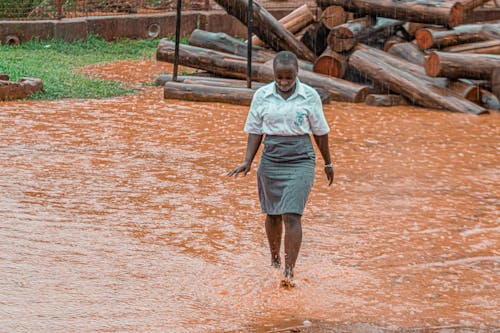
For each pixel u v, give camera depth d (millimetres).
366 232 9633
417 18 20391
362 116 18062
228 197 11078
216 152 13953
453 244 9273
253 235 9438
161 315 7043
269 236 8125
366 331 6809
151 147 14156
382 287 7867
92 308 7137
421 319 7102
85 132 15273
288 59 7473
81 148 13859
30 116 16750
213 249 8891
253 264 8438
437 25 20594
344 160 13570
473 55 19266
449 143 15312
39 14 31031
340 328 6859
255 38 23797
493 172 13039
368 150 14477
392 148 14695
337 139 15406
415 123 17391
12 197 10680
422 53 21000
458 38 20547
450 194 11570
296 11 23328
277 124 7625
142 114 17484
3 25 28312
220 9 34438
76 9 32281
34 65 24062
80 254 8562
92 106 18312
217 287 7770
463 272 8352
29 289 7527
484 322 7066
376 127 16781
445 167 13297
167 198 10930
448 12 19922
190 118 17203
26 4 30547
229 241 9188
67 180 11680
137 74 24062
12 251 8555
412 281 8055
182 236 9312
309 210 10500
